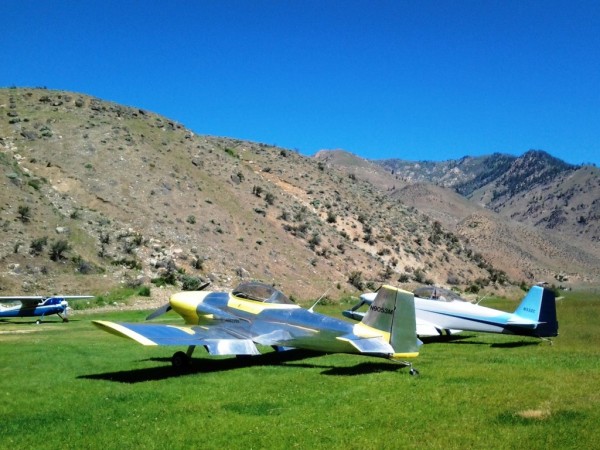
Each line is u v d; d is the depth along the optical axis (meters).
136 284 36.19
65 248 36.88
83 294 32.81
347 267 57.16
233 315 12.97
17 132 55.78
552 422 7.23
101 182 50.97
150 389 9.62
